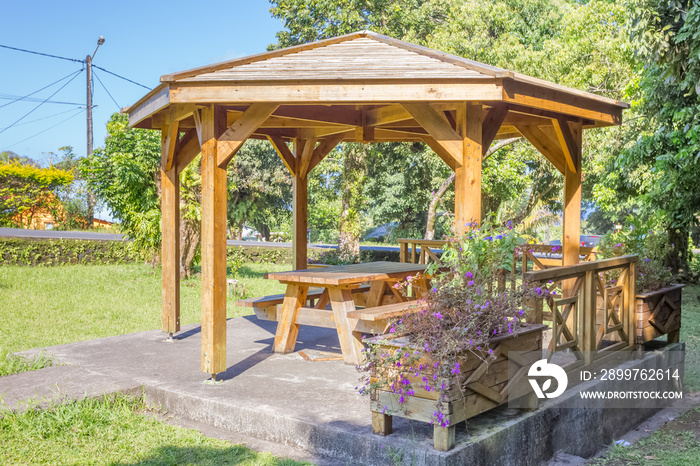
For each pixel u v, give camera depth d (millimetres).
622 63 15531
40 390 4461
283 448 3785
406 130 8062
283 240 33938
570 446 4215
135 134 13375
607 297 5082
